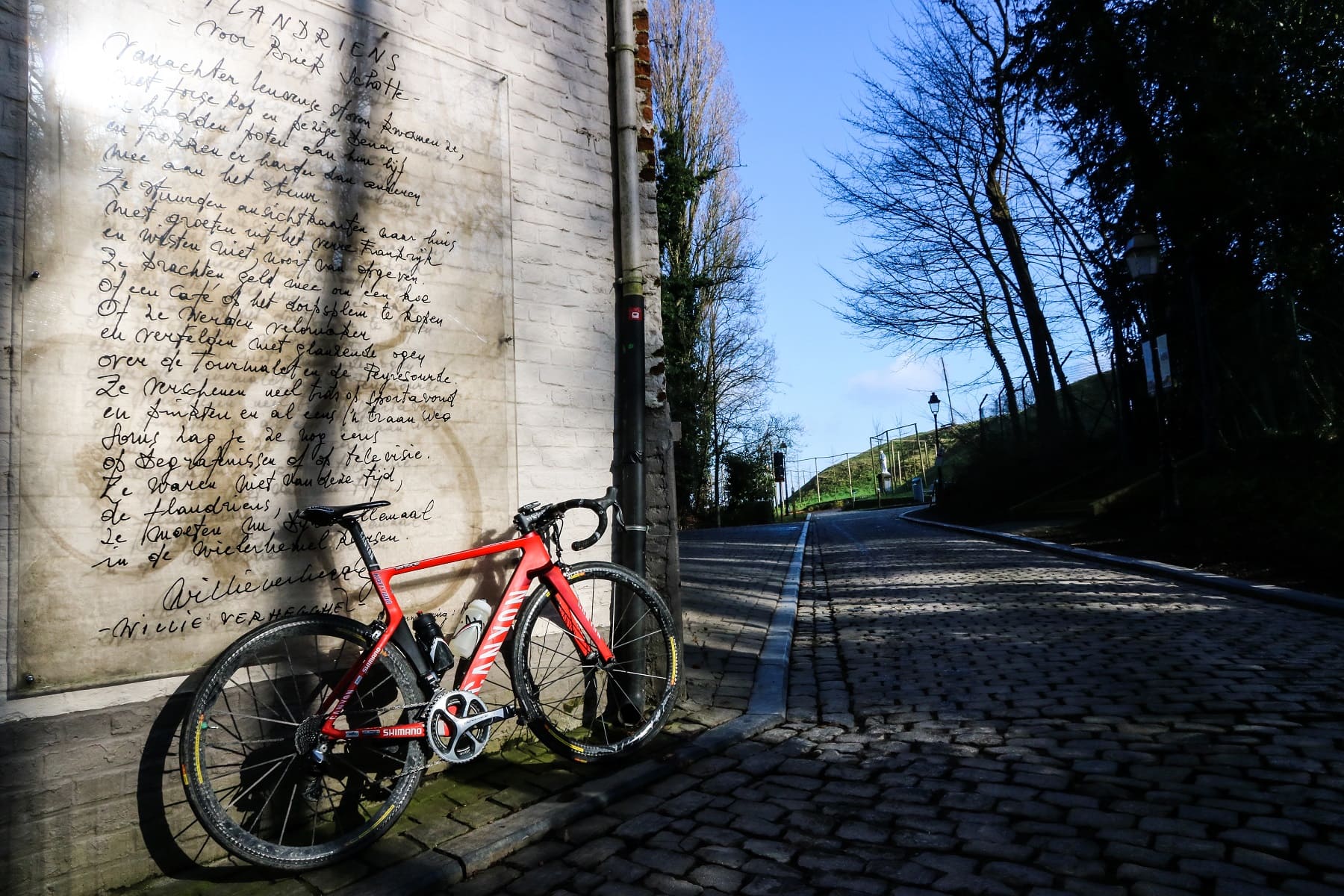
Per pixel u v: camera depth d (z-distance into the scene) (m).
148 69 2.62
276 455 2.85
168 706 2.52
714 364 29.50
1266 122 11.46
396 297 3.26
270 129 2.92
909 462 45.53
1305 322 12.36
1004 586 8.27
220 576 2.68
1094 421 20.86
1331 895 2.02
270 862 2.39
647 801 2.94
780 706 4.11
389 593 2.88
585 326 4.04
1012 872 2.23
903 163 22.89
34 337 2.33
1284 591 6.37
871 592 8.77
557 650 3.71
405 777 2.72
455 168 3.52
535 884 2.34
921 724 3.74
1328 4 10.77
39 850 2.24
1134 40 13.73
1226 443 13.53
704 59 27.34
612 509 3.58
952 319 23.83
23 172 2.34
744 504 32.12
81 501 2.39
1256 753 3.04
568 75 4.10
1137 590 7.33
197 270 2.69
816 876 2.28
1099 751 3.19
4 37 2.34
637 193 4.25
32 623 2.27
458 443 3.42
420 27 3.44
